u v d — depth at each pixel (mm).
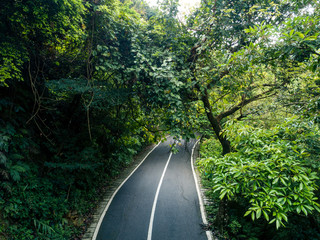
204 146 16641
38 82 6840
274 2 6152
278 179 3084
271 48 3598
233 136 4371
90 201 9078
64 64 7027
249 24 6164
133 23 6465
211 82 6859
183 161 16828
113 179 12422
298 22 3301
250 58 3783
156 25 6770
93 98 6844
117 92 7070
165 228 7438
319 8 4582
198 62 7062
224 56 6312
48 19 4859
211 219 7988
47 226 5781
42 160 7359
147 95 6844
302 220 5992
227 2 6262
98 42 6234
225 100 8195
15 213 5336
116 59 6672
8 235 4859
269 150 3430
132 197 9977
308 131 4348
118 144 10953
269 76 8398
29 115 6895
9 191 5180
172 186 11531
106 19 5828
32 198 5832
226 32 6129
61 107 8453
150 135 8844
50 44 6109
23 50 4957
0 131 5445
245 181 3164
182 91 6895
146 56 6414
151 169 14773
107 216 8133
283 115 8055
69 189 7496
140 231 7211
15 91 6129
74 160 7465
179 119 6207
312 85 5777
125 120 9555
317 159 4930
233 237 6840
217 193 9547
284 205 2904
